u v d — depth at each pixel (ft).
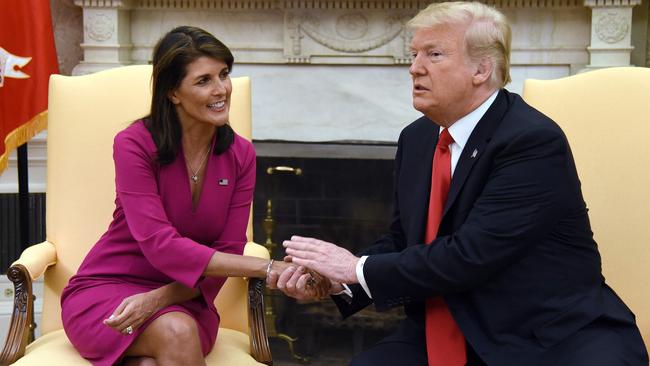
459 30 7.23
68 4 13.84
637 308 8.14
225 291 9.12
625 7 12.73
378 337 13.29
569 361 7.00
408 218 7.85
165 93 7.91
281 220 13.91
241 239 8.43
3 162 11.43
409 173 7.97
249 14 13.56
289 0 13.32
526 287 7.22
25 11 11.46
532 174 7.10
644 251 8.14
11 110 11.43
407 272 7.25
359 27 13.37
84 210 9.29
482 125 7.39
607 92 8.44
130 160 7.92
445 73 7.26
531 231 7.10
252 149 8.58
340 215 13.80
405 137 8.18
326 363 12.49
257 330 8.39
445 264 7.15
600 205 8.32
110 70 9.59
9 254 13.33
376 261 7.39
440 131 7.86
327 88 13.67
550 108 8.66
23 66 11.45
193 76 7.76
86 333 7.91
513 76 13.44
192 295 7.98
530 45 13.33
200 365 7.63
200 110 7.84
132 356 7.88
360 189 13.73
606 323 7.28
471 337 7.27
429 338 7.59
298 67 13.67
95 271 8.28
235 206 8.41
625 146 8.29
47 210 9.41
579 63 13.26
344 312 8.04
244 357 8.25
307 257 7.63
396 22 13.28
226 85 7.93
